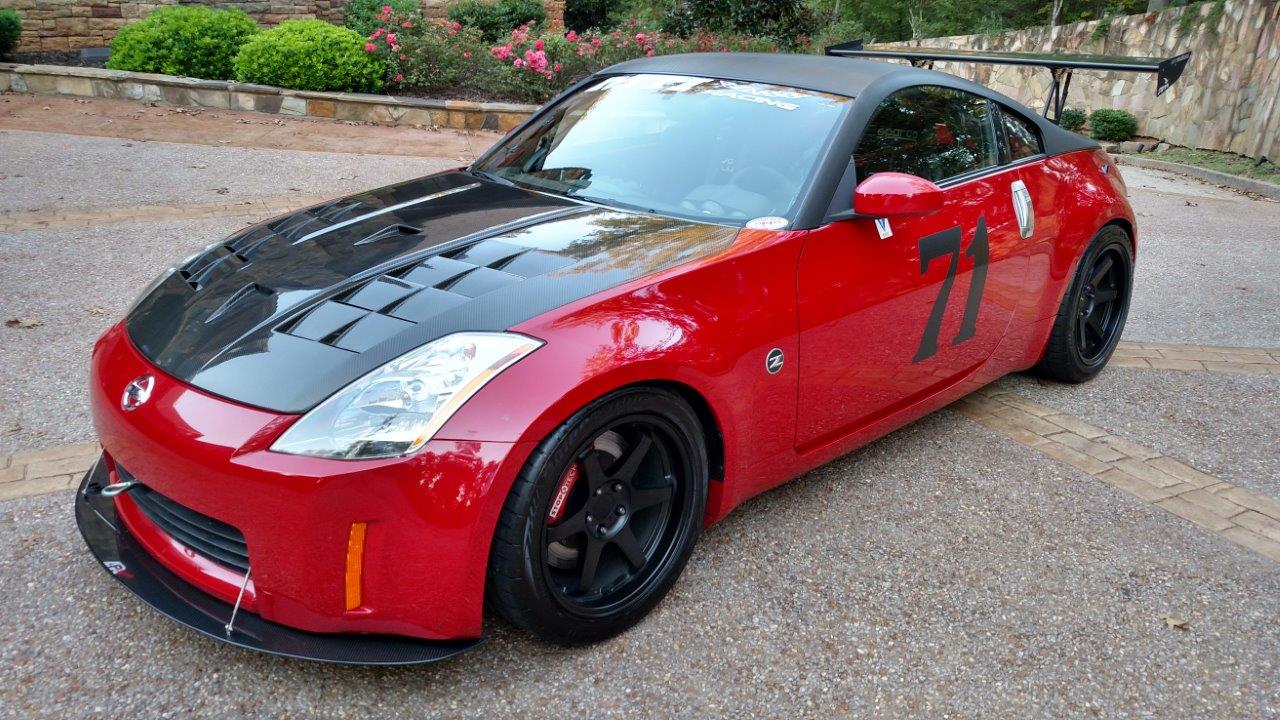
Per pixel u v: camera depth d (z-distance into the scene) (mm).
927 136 3174
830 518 2986
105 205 6219
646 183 2906
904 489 3211
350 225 2746
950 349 3275
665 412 2250
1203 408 4090
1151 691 2279
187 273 2637
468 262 2383
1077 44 17141
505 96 10992
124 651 2189
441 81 10812
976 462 3451
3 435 3189
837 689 2217
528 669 2211
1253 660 2418
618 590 2332
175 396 2062
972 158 3367
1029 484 3305
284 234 2752
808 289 2602
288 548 1910
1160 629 2521
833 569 2699
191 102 9859
